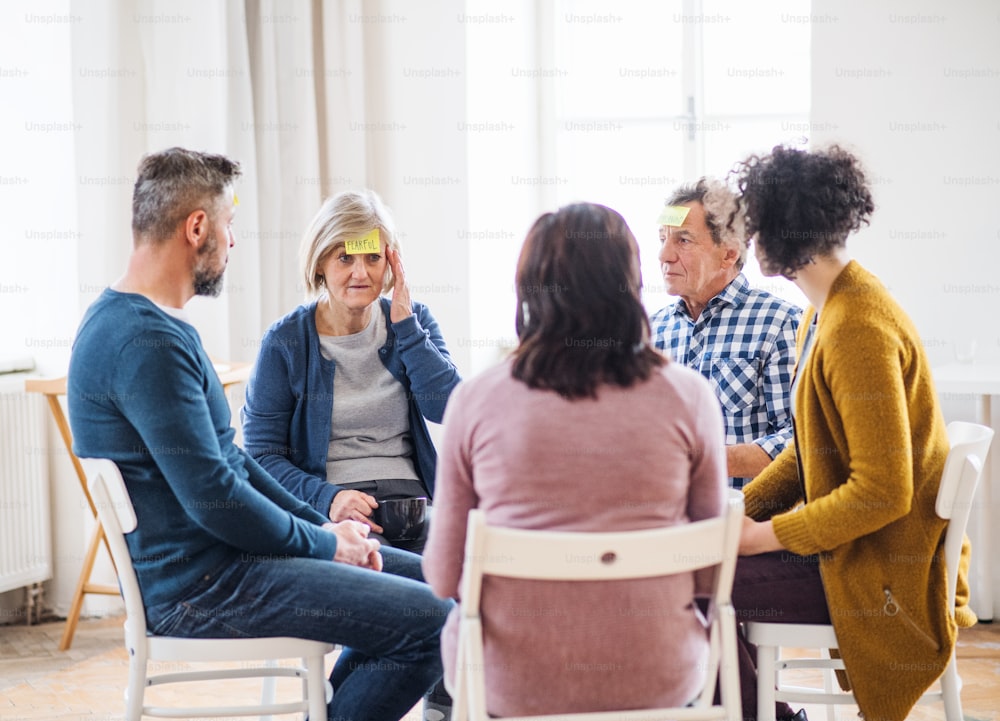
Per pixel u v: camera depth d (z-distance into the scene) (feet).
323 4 12.98
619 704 4.92
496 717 5.02
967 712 9.18
